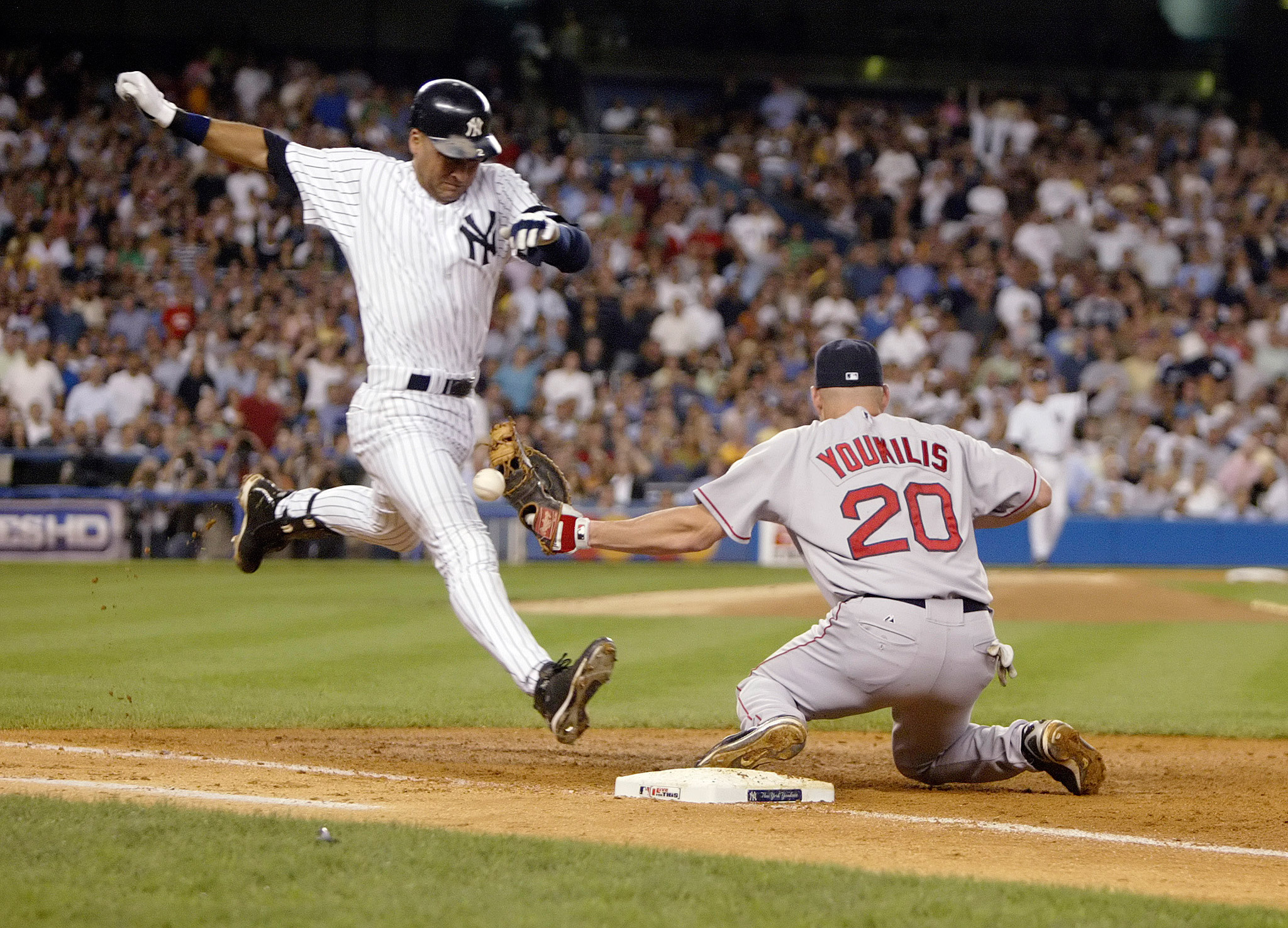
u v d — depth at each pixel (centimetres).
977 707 3139
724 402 8056
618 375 8275
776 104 11150
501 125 10388
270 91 9925
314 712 2784
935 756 2152
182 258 8519
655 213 9488
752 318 8725
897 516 1955
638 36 11531
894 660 1927
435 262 1950
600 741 2617
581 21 11431
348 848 1416
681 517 1970
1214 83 11862
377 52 11100
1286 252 9869
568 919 1193
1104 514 7806
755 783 1884
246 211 8831
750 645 4122
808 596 5506
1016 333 8544
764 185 10294
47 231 8319
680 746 2581
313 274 8300
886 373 8131
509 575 6912
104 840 1423
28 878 1275
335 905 1219
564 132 10469
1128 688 3462
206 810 1592
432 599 5228
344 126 9806
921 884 1334
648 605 5244
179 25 10756
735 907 1236
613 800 1852
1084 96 11819
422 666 3547
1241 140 11025
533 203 2011
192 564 6919
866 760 2531
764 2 11644
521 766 2266
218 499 6975
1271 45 11819
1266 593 6241
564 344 8306
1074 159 10738
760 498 1970
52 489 6906
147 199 8694
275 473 7012
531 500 1966
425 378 1972
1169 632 4731
